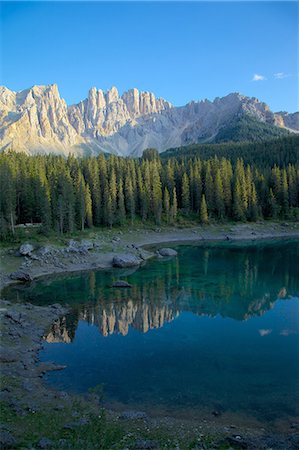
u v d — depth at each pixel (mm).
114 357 33375
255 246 103625
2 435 18297
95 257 82625
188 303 50469
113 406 24688
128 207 127250
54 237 91000
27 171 117438
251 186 142250
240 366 31188
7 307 46438
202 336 38438
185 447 19328
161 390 27062
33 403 24219
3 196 90875
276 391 26812
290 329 40125
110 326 41750
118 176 138000
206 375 29547
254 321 42875
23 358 32625
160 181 149875
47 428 20312
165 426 21953
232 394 26422
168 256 90125
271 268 73250
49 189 105125
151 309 48062
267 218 139000
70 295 55625
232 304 49812
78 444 16938
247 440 19766
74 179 123125
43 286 61875
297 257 84625
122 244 97438
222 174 143000
